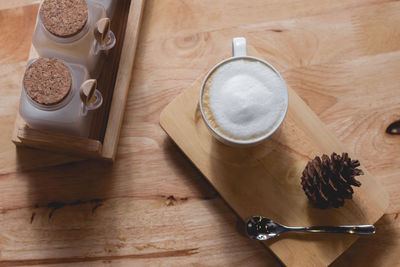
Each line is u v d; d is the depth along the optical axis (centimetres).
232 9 76
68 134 68
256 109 63
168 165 72
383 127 73
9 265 70
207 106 64
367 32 75
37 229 71
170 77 74
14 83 74
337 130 73
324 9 76
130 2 74
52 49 67
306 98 74
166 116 69
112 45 70
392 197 71
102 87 72
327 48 75
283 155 69
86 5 66
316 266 67
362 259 70
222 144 69
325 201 66
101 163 72
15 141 70
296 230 67
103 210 72
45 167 72
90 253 71
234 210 68
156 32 75
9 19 75
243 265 70
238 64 64
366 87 74
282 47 75
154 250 71
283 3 76
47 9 65
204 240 71
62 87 64
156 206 72
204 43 75
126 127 73
